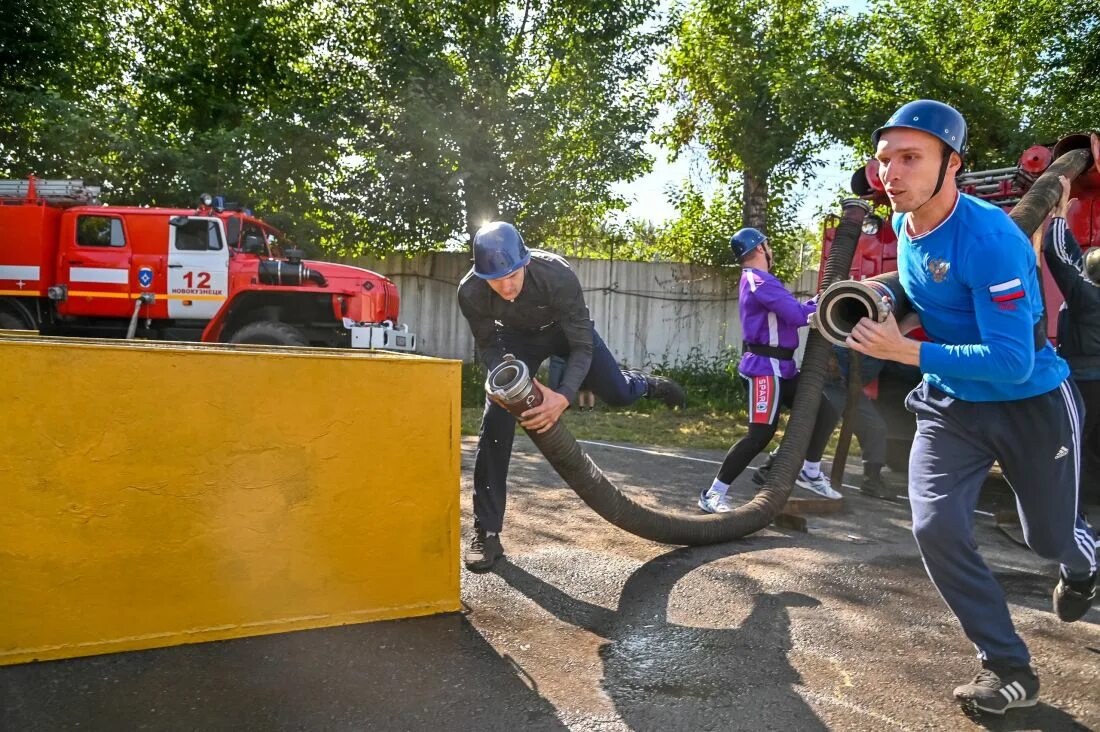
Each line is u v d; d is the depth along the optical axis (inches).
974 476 90.4
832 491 206.2
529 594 126.3
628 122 518.6
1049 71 577.0
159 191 496.4
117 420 96.3
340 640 105.1
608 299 561.9
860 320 86.1
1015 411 88.1
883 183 86.0
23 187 406.0
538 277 128.8
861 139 504.7
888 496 214.2
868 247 265.0
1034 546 94.8
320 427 106.5
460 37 521.0
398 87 490.6
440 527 115.6
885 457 227.0
